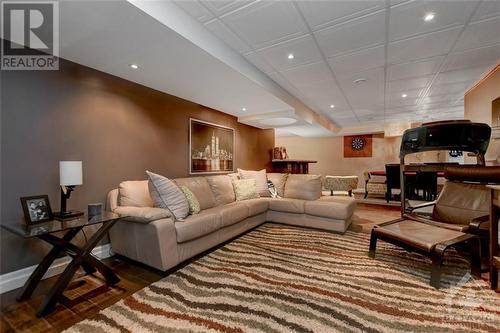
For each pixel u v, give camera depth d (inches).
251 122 199.5
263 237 123.0
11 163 74.5
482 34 90.7
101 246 97.3
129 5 58.9
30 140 78.6
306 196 148.9
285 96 154.5
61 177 75.3
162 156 126.7
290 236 124.6
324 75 131.2
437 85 149.3
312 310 61.5
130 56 86.2
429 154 298.2
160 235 79.7
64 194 76.8
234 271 83.8
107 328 55.2
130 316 59.4
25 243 77.9
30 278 69.5
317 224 135.9
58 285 63.9
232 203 135.9
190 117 146.4
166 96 129.9
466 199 102.0
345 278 78.7
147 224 81.9
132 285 75.0
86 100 93.7
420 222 102.0
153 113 121.9
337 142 351.3
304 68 121.2
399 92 162.7
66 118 87.6
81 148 92.0
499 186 70.6
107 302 65.7
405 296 68.1
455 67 122.3
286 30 87.0
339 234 127.8
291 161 251.4
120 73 101.6
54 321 58.0
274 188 168.9
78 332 54.1
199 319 58.1
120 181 105.7
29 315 60.5
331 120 263.6
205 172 158.2
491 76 126.1
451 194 107.9
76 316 59.9
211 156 164.6
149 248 82.4
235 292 70.2
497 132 119.8
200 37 81.3
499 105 118.0
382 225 99.0
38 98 80.5
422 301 65.6
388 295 68.6
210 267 87.3
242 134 203.5
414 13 78.0
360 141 335.0
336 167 351.6
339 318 58.2
